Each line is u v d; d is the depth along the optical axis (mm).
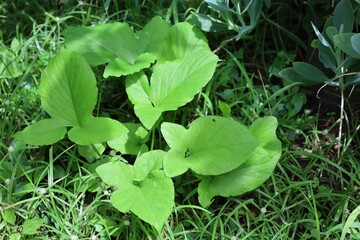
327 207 912
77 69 907
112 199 796
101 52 1013
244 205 863
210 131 871
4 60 1105
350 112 1046
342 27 858
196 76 924
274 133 896
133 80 972
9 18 1254
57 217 850
